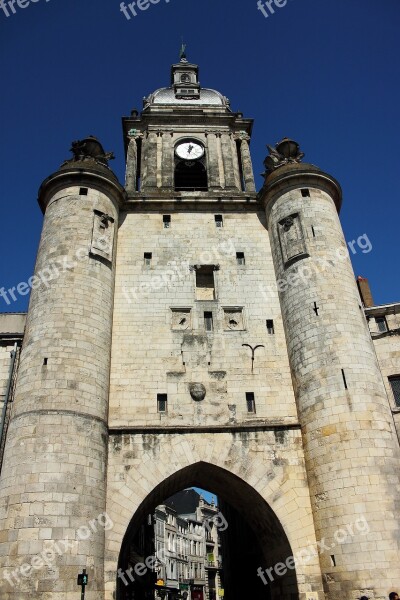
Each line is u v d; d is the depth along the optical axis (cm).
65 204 2658
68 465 1948
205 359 2473
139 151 3722
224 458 2216
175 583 7262
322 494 2058
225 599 3869
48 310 2298
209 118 3678
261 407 2361
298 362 2375
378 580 1819
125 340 2508
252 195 3062
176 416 2311
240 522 3347
